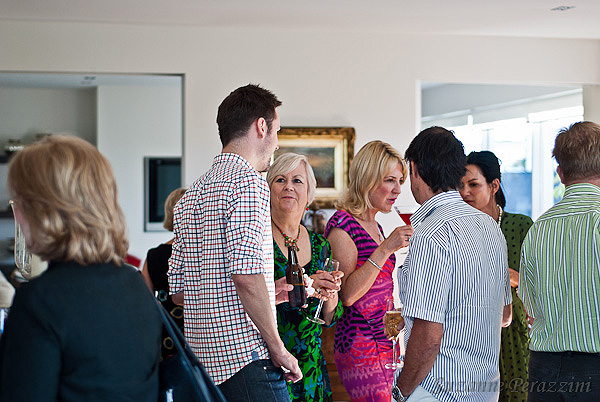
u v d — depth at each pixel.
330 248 2.92
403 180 3.10
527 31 5.55
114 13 4.97
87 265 1.39
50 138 1.42
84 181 1.37
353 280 2.88
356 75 5.59
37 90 8.26
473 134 8.64
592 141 2.25
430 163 2.15
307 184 2.86
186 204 2.23
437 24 5.30
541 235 2.30
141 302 1.46
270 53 5.48
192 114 5.39
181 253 2.30
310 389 2.64
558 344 2.23
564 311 2.23
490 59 5.75
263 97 2.25
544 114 7.67
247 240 2.04
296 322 2.63
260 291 2.03
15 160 1.39
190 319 2.22
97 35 5.29
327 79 5.55
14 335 1.31
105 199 1.40
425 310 2.04
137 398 1.42
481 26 5.38
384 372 2.90
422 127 9.62
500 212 3.30
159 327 1.52
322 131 5.50
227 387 2.13
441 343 2.09
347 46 5.58
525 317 3.06
